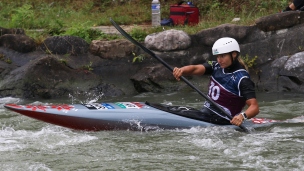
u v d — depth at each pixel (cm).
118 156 2138
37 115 2447
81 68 3703
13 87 3528
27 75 3541
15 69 3638
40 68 3578
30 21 4534
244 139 2370
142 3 5312
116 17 4872
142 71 3728
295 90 3531
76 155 2155
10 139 2383
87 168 2003
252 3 4784
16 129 2584
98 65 3738
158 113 2530
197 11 4403
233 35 3794
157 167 2009
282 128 2580
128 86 3706
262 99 3341
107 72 3725
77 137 2403
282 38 3756
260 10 4566
